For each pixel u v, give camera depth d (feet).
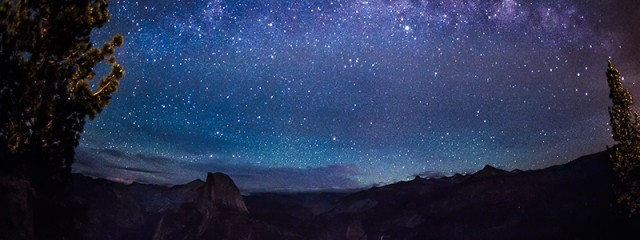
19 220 42.75
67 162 33.83
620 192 50.80
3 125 29.48
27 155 31.55
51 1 30.58
